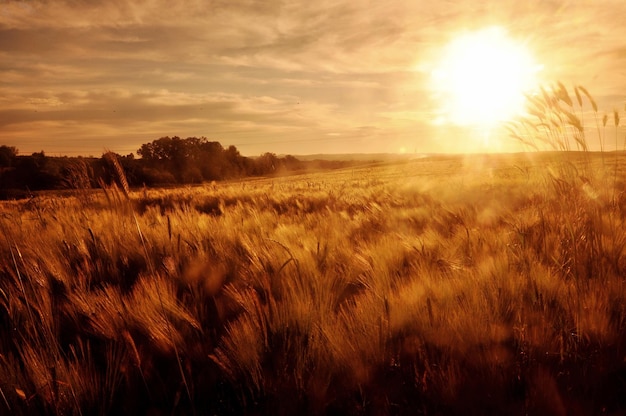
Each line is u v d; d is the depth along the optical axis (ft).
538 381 6.10
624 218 13.43
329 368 6.72
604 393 6.25
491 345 7.00
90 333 8.22
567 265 10.56
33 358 6.59
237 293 8.87
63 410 5.94
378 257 11.40
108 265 11.72
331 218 20.07
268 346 7.23
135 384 6.78
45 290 9.25
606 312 7.88
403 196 32.76
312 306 8.18
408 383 6.59
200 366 7.31
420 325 7.60
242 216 21.31
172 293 9.12
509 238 12.80
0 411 5.78
